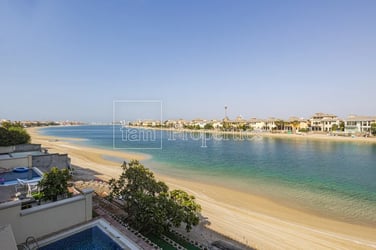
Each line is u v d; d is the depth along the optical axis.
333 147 58.97
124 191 11.31
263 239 11.45
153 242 9.65
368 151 50.84
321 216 15.00
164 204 10.05
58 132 139.00
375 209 16.36
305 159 40.03
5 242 6.55
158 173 27.66
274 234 12.06
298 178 25.86
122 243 8.83
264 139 85.31
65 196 11.03
